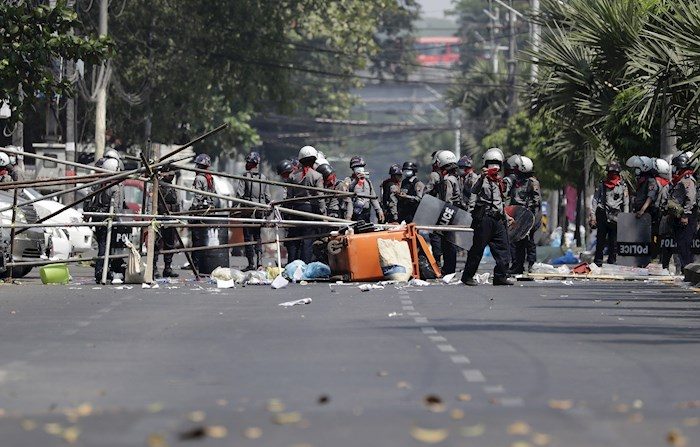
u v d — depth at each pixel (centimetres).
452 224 6725
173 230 6894
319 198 6606
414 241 6391
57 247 7638
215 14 14262
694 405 2588
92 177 6238
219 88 15200
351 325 4106
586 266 6956
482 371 3058
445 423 2369
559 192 15162
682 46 6356
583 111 7575
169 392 2750
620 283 6344
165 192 6862
